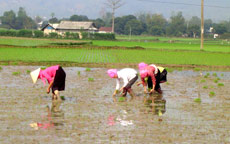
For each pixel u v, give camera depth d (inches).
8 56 1552.7
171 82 949.2
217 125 501.0
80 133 443.8
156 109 599.8
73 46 2388.0
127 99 687.1
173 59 1700.3
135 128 474.6
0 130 445.4
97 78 976.3
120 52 2092.8
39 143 400.5
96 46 2423.7
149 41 4886.8
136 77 709.3
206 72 1256.8
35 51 1914.4
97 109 584.4
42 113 542.9
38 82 853.8
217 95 757.9
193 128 482.0
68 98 674.2
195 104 651.5
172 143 414.6
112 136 435.5
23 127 462.6
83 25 5497.1
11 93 699.4
